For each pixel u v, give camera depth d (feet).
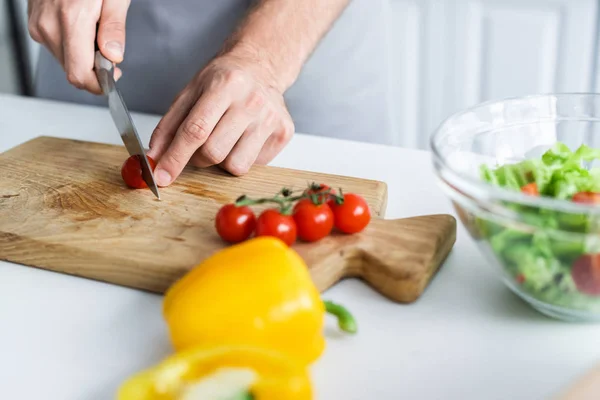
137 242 2.91
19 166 3.74
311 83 5.18
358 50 5.18
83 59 3.69
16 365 2.36
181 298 2.25
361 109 5.40
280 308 2.18
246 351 2.01
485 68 6.78
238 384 1.96
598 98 2.90
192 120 3.35
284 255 2.28
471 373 2.29
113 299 2.75
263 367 1.99
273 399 1.96
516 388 2.22
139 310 2.68
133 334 2.52
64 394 2.23
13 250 2.99
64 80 5.46
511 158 2.98
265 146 3.82
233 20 4.88
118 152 3.94
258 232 2.76
